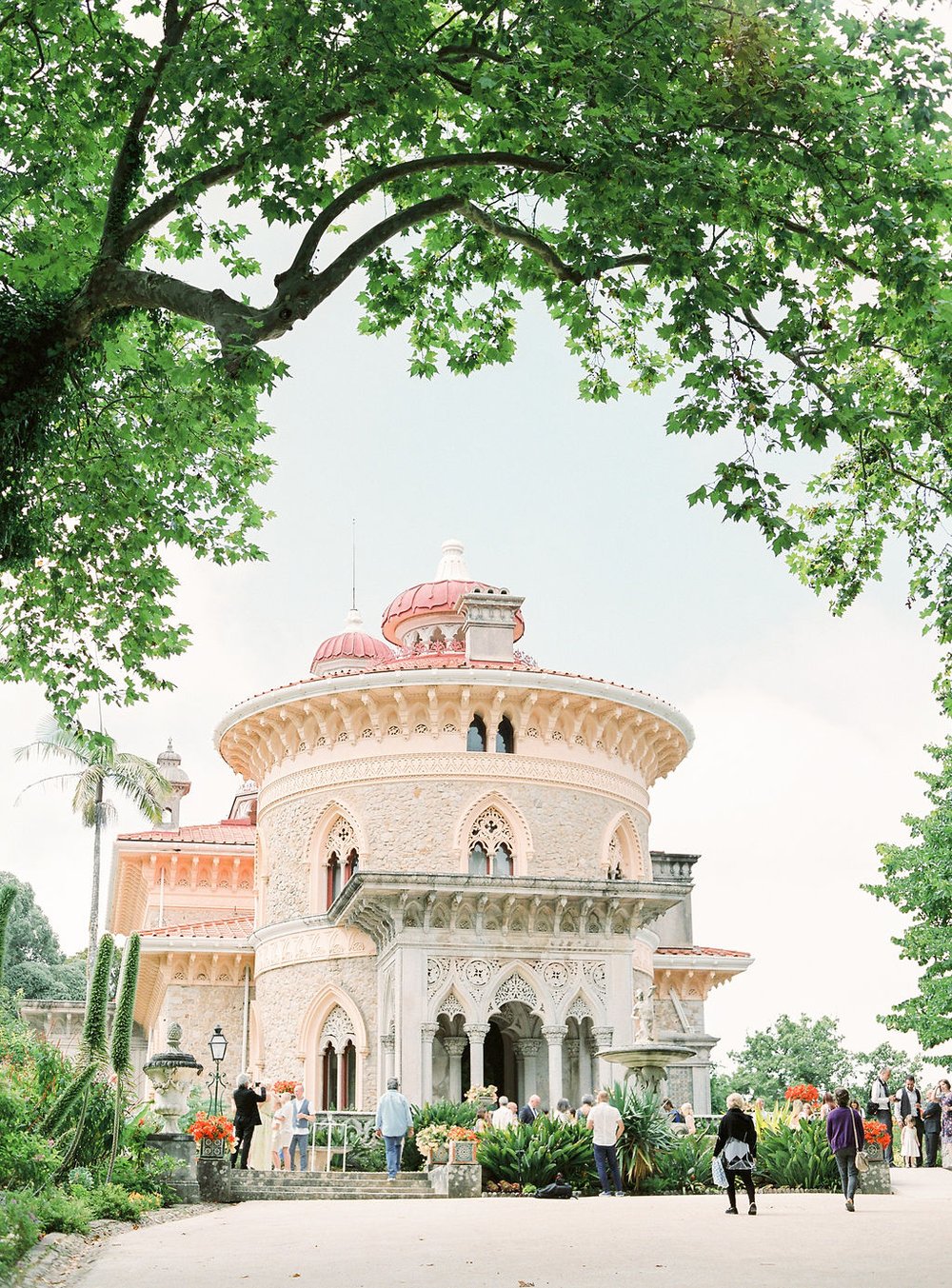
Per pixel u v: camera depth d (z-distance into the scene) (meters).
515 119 12.79
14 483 13.16
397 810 36.38
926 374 13.98
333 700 37.22
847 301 15.07
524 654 43.41
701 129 13.12
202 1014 41.69
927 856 39.75
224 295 13.02
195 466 20.42
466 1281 11.29
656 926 49.44
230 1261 13.21
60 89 15.66
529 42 13.22
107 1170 19.80
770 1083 83.88
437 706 36.66
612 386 17.20
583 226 13.28
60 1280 11.95
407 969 31.83
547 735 37.25
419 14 13.03
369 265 16.59
